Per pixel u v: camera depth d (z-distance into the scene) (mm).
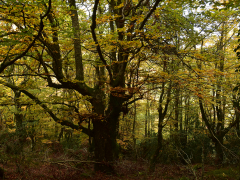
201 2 3938
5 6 4359
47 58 7645
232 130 10180
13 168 7105
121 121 13500
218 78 7992
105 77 8883
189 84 6719
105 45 6902
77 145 13016
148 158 11680
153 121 15508
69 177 7203
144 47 6184
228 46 10648
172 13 7508
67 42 6965
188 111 11703
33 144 10641
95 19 5527
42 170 7473
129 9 6891
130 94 7137
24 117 9570
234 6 3695
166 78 6703
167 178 7207
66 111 7605
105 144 8117
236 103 5141
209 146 11453
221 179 7090
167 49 6762
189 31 8086
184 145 12742
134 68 7328
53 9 5500
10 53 5914
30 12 4801
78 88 7801
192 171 5250
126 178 7551
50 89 11531
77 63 7855
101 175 7500
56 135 14000
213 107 11508
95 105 8023
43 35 6410
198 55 5941
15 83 11461
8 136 7098
